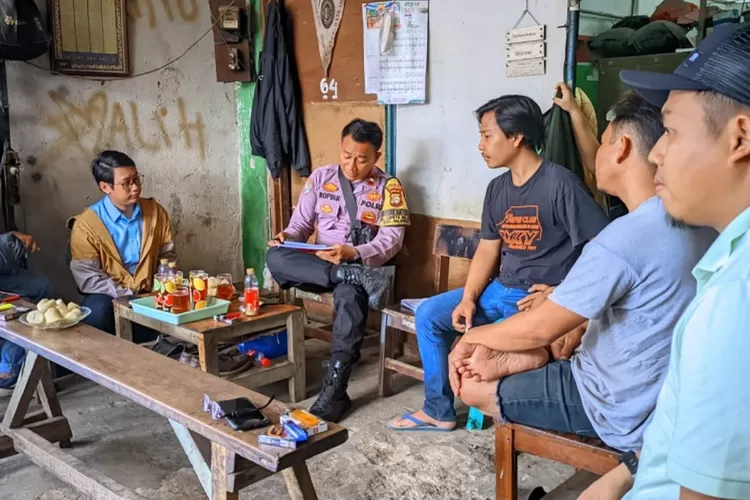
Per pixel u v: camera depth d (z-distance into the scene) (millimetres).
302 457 1455
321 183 3385
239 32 4043
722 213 836
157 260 3467
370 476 2363
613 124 1577
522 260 2572
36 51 3316
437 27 3311
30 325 2359
